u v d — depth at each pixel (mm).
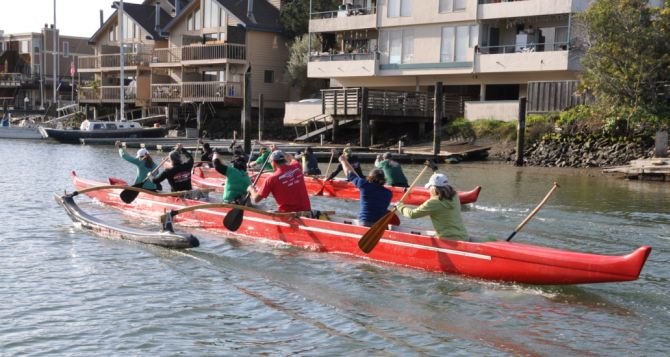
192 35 47531
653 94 26312
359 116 32594
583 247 12141
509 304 8820
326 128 35719
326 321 8156
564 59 30391
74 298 8859
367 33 40031
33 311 8344
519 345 7480
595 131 27484
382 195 11117
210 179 19750
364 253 10953
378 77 39250
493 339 7645
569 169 26094
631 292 9336
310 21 40531
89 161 28969
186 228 13695
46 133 40375
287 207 11898
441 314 8438
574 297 9102
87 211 15453
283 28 45719
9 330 7738
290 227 11914
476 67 33719
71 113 54500
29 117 56375
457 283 9695
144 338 7578
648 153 25391
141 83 48969
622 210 16250
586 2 30406
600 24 26125
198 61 44812
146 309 8484
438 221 10203
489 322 8172
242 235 12766
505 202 17406
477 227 13961
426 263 10297
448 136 32531
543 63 31109
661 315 8461
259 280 9820
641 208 16578
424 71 36031
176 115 47688
